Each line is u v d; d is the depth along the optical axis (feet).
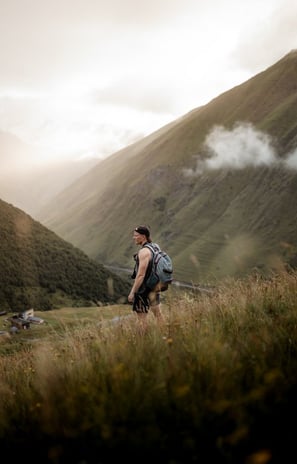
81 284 538.88
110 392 9.44
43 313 269.44
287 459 7.21
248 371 9.41
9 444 8.96
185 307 19.11
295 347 10.47
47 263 547.90
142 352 11.41
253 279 19.61
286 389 8.34
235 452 7.34
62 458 8.00
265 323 13.39
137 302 20.94
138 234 22.25
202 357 10.03
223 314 15.29
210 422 7.72
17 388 13.05
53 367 12.10
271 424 7.75
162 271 21.02
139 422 8.18
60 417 8.71
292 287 17.98
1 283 488.02
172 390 8.54
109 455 7.67
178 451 7.47
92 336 16.03
